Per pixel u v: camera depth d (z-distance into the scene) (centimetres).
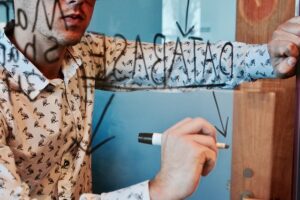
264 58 58
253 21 67
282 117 67
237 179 69
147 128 71
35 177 57
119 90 70
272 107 66
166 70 69
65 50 58
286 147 67
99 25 68
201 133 43
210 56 66
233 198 70
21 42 53
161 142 42
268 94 66
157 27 69
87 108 63
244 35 67
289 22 55
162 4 69
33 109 54
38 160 56
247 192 69
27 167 55
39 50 54
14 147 52
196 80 68
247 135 68
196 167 40
